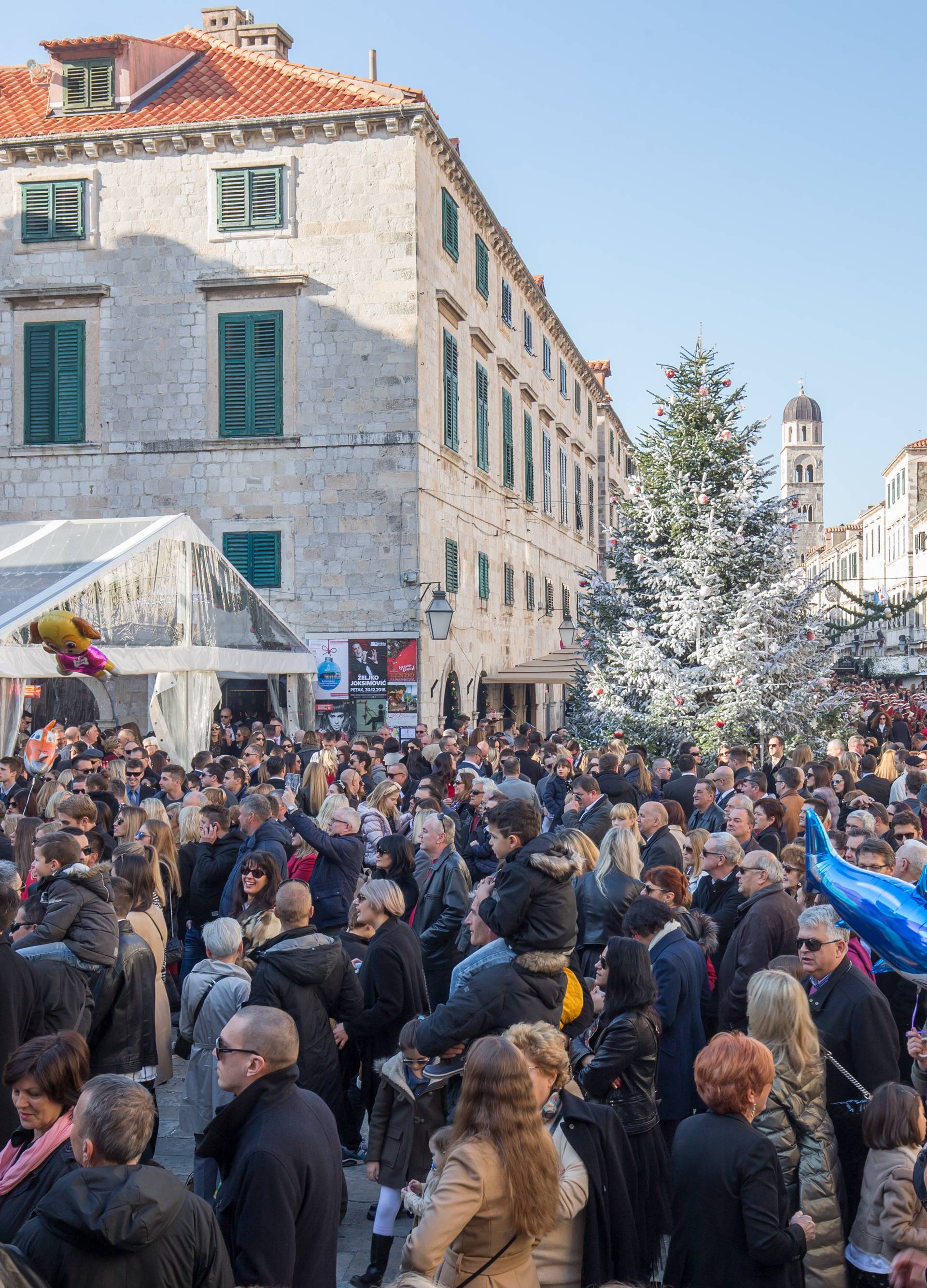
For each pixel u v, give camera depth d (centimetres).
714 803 1118
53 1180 407
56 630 843
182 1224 347
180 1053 635
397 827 1083
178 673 1828
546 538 4019
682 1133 432
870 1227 457
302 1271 415
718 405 2247
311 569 2445
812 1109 486
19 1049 431
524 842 545
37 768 1457
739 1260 410
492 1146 366
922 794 1083
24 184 2531
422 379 2480
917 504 8181
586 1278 414
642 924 630
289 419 2459
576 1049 552
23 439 2531
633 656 2147
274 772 1285
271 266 2469
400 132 2433
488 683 3133
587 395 4991
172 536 1828
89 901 617
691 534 2206
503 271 3403
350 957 750
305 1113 432
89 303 2516
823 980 564
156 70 2655
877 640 8906
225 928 638
